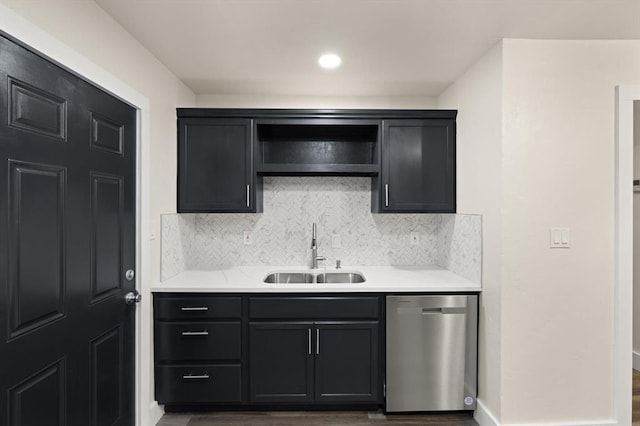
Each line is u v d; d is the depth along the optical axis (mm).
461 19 1841
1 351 1212
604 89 2064
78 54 1541
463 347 2344
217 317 2348
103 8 1735
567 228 2062
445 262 2949
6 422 1229
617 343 2059
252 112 2686
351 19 1846
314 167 2730
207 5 1712
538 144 2057
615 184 2070
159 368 2332
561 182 2062
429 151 2729
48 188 1411
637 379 2893
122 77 1922
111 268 1843
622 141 2053
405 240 3139
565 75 2061
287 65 2432
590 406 2078
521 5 1717
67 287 1518
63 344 1499
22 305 1292
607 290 2072
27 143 1308
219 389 2355
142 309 2123
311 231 3113
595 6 1725
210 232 3084
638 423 2297
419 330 2348
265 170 2719
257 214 3102
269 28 1940
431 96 3082
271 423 2301
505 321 2062
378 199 2752
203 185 2688
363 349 2375
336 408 2455
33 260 1340
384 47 2168
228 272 2838
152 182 2252
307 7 1732
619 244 2055
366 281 2504
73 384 1562
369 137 3107
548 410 2068
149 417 2217
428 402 2357
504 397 2066
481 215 2305
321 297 2365
